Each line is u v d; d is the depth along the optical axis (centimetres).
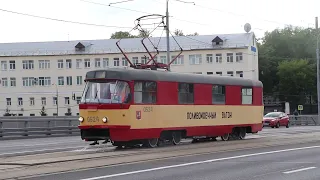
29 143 2477
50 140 2761
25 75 8581
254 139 2566
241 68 8131
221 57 8200
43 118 3144
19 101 8569
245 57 8112
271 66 10031
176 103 2150
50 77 8544
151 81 2033
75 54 8456
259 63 9869
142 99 1988
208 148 1964
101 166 1382
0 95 8619
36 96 8544
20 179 1149
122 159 1549
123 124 1900
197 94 2277
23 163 1412
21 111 8562
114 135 1888
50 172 1259
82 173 1238
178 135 2194
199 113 2280
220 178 1140
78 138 2992
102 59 8388
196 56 8262
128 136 1920
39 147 2173
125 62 8319
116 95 1902
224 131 2442
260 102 2727
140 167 1355
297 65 9312
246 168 1320
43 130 3122
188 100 2223
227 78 2491
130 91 1936
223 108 2438
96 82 1953
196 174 1210
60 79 8519
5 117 2888
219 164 1417
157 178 1145
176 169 1308
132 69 1984
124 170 1292
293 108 9594
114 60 8369
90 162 1470
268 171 1257
